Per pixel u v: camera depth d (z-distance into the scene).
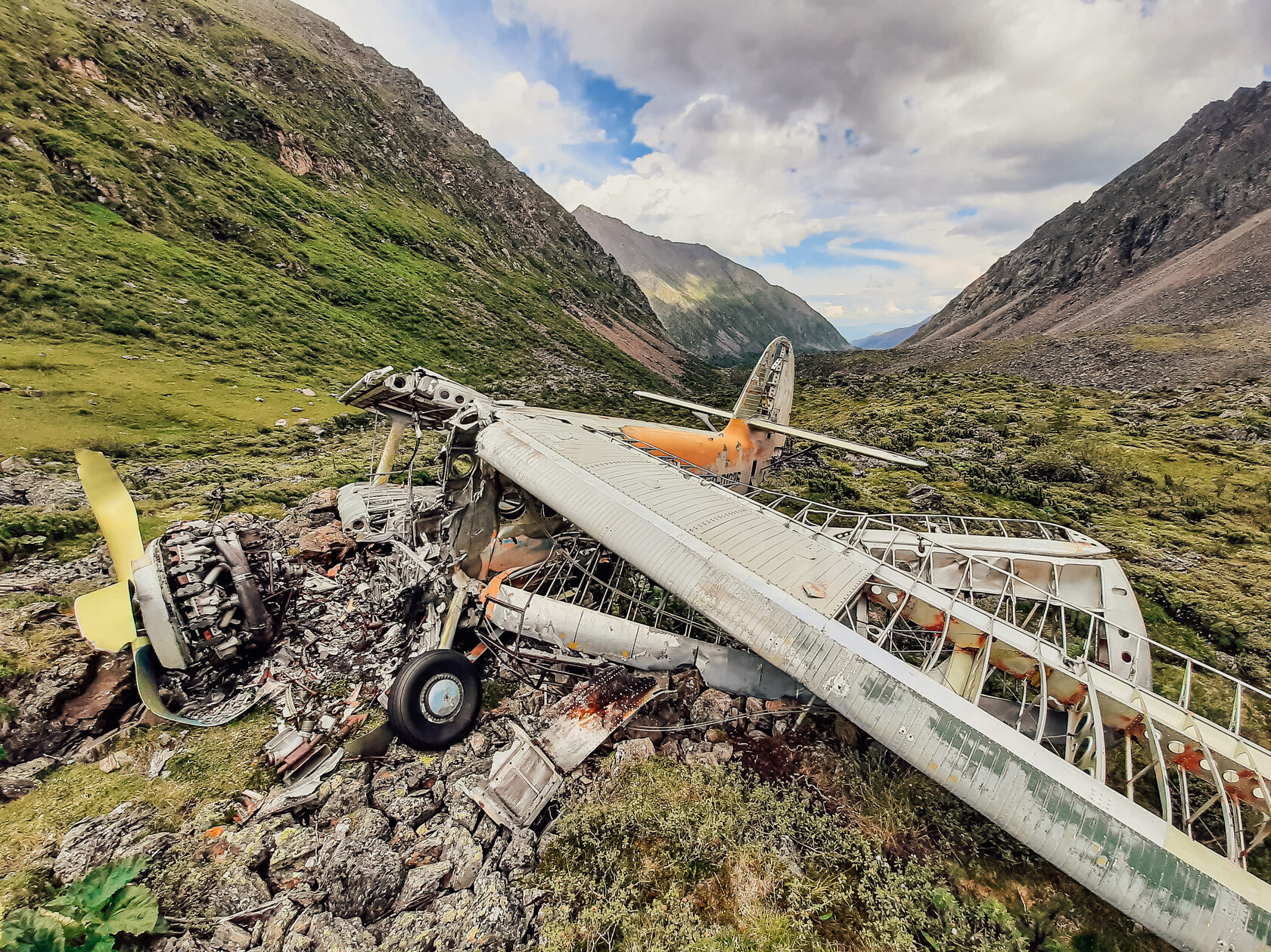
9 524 10.96
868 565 7.22
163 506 14.13
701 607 6.30
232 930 4.16
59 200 42.59
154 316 36.44
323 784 5.53
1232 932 3.64
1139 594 11.82
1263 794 4.54
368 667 7.54
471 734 6.43
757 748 6.27
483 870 4.74
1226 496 18.89
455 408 9.43
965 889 4.83
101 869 4.21
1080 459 23.31
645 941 4.16
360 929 4.23
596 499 7.77
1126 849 4.02
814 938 4.25
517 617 7.20
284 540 9.93
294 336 43.50
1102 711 5.62
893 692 5.11
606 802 5.39
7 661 6.22
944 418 33.66
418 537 9.06
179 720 6.13
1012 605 7.40
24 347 27.94
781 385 17.02
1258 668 9.21
